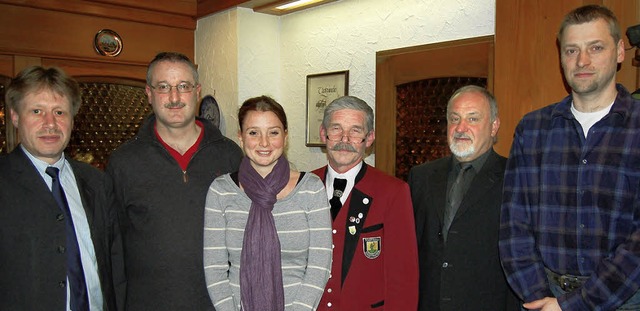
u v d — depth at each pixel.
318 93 3.17
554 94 1.88
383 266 1.63
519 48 1.98
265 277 1.48
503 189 1.67
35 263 1.48
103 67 3.44
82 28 3.32
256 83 3.40
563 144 1.56
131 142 1.84
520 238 1.60
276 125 1.52
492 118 1.71
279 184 1.53
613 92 1.49
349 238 1.62
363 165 1.74
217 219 1.55
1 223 1.46
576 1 1.81
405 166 2.72
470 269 1.65
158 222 1.71
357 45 2.94
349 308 1.58
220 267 1.52
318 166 3.22
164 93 1.74
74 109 1.65
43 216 1.52
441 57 2.49
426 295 1.72
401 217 1.63
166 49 3.67
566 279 1.50
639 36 1.64
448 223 1.73
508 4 2.01
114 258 1.78
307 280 1.49
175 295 1.69
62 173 1.64
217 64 3.53
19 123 1.54
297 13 3.32
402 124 2.72
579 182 1.50
